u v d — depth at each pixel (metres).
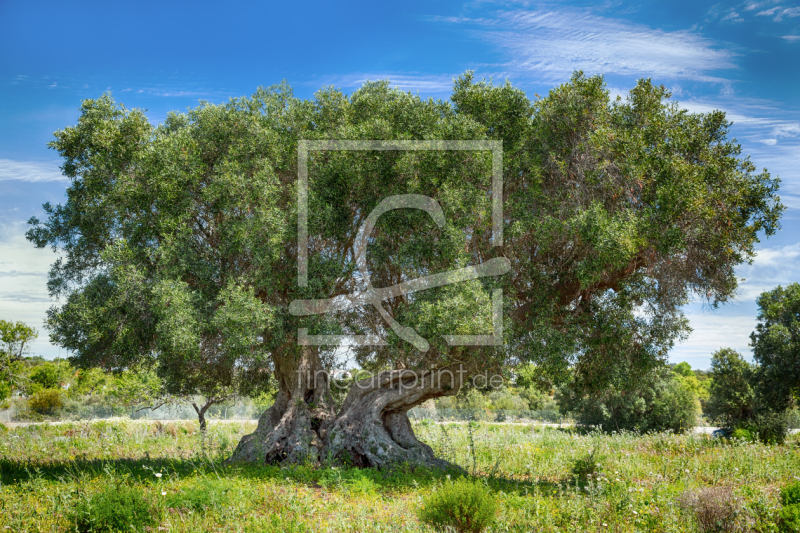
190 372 15.12
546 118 12.39
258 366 13.72
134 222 11.82
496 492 10.16
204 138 12.94
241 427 24.25
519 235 11.71
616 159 11.64
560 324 12.59
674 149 11.55
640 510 7.78
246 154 12.38
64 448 16.70
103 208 12.12
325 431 14.09
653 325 14.13
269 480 10.69
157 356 13.13
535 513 8.10
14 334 34.28
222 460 13.77
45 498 8.45
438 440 17.86
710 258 12.34
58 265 13.50
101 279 11.80
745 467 11.97
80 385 44.44
